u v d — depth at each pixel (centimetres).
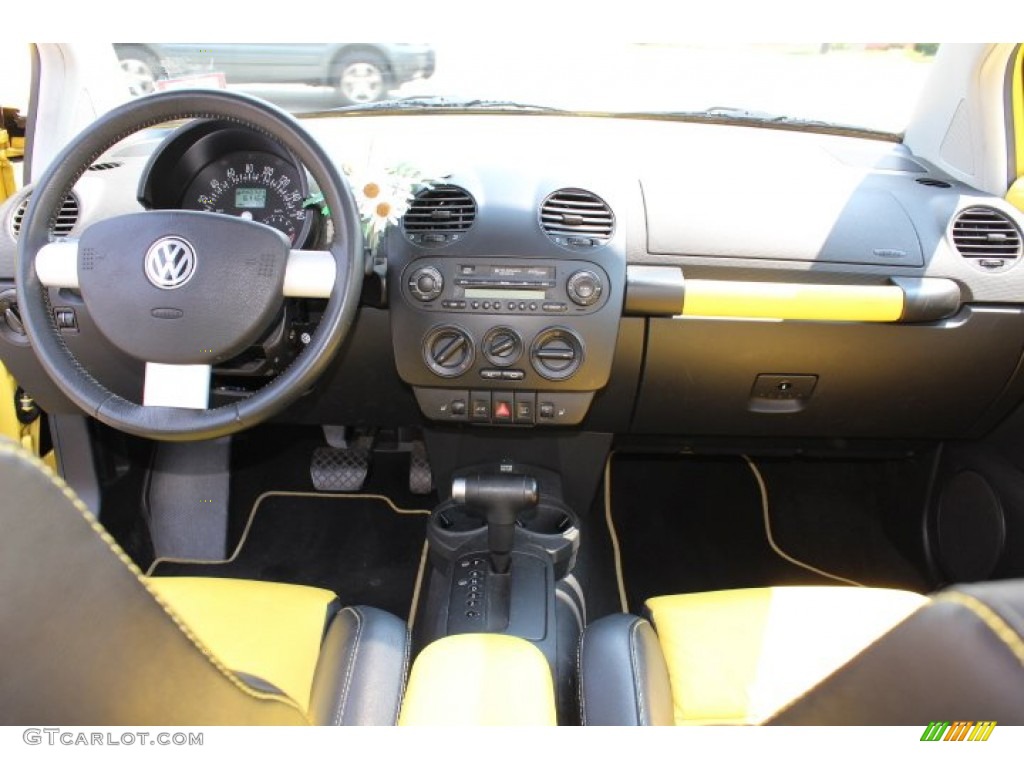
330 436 216
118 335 107
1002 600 42
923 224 146
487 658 93
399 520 209
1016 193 154
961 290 143
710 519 210
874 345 147
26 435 176
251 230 106
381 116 179
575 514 174
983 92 159
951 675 43
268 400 105
